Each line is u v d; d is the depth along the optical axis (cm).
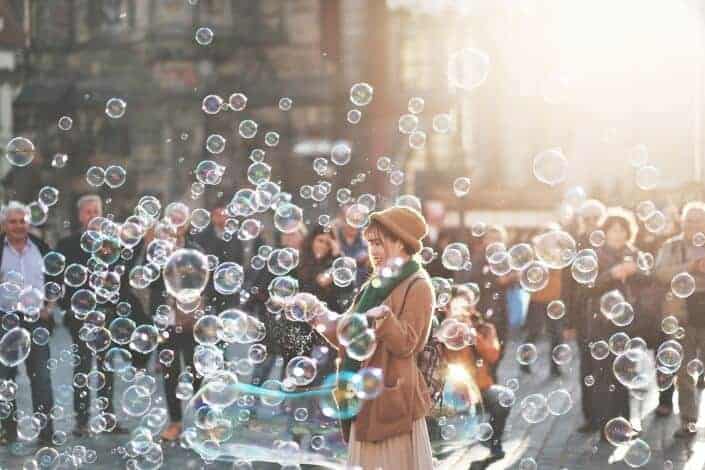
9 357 827
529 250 1022
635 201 2639
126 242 1192
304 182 3953
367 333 617
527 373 1576
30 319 1105
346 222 1272
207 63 4003
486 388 999
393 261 655
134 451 1006
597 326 1151
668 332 1091
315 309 669
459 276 1595
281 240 1194
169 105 3966
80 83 3975
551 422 1179
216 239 1485
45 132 3922
